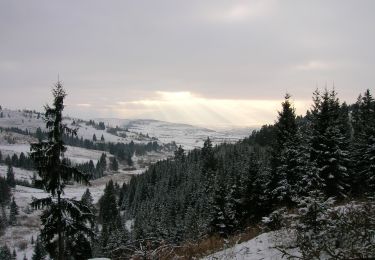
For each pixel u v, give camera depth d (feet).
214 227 86.17
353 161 94.63
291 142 86.38
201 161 400.88
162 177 431.43
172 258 33.50
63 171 68.18
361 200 43.83
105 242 110.42
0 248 287.48
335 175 79.51
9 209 467.93
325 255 26.02
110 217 345.92
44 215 68.49
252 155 104.83
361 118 149.89
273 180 91.56
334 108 88.53
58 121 67.77
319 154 80.28
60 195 70.33
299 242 28.22
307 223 29.09
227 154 397.39
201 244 44.55
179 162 468.75
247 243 36.86
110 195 369.50
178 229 97.71
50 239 68.74
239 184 102.73
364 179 93.09
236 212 90.63
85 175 70.33
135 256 29.45
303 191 67.82
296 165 82.53
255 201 92.73
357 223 26.02
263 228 42.45
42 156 66.59
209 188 245.24
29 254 321.73
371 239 25.18
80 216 68.80
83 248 70.90
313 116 87.81
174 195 320.09
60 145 67.77
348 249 24.16
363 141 97.04
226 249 37.55
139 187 430.61
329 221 28.17
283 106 105.40
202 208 194.49
